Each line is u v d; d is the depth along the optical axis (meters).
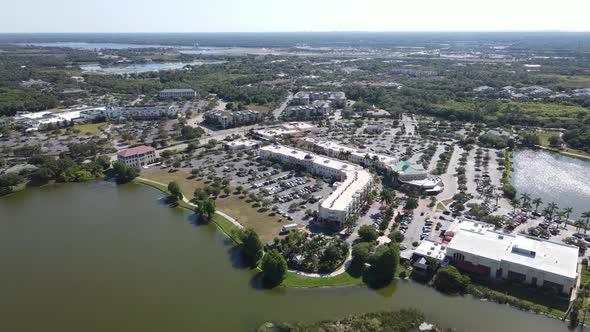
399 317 173.38
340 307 181.75
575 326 168.62
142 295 190.88
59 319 176.25
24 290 196.38
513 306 181.00
